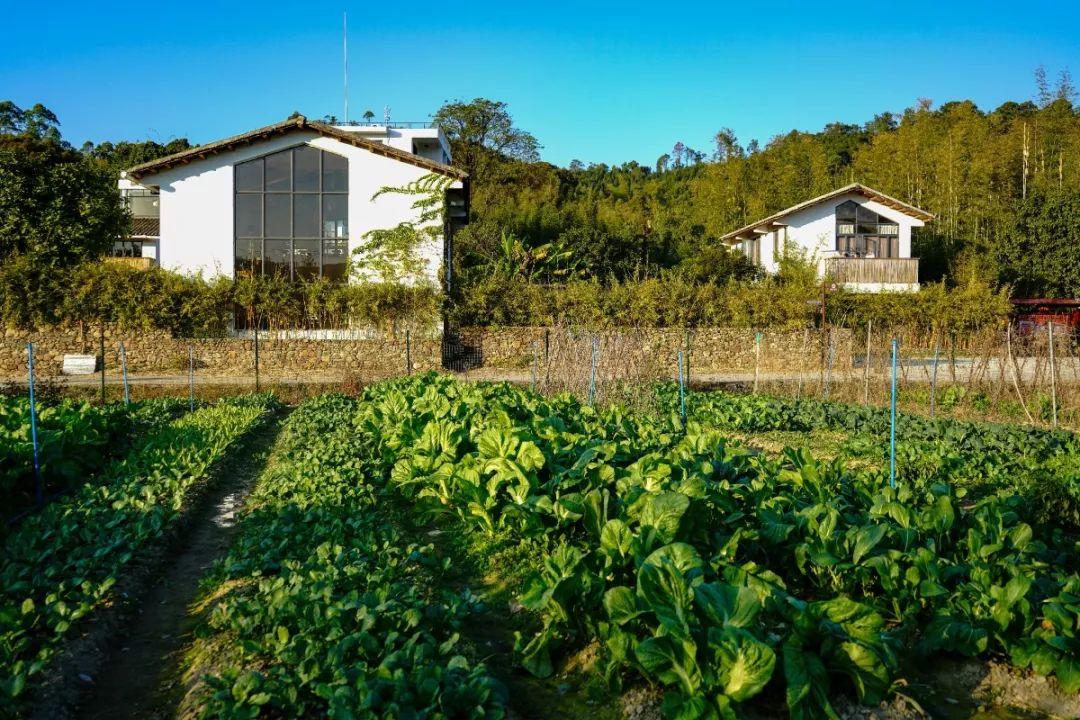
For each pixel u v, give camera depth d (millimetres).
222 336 27391
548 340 21125
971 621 5574
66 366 26172
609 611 4992
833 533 6387
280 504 9133
